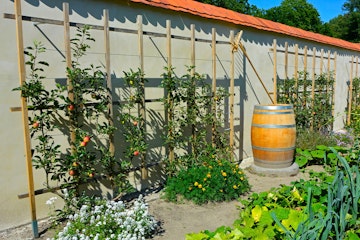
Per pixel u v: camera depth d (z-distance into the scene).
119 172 3.63
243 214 2.78
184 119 4.43
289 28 6.88
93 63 3.55
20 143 3.11
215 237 2.28
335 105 8.56
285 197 2.99
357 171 2.48
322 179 3.45
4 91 2.97
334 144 5.92
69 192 3.19
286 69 6.11
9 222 3.08
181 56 4.51
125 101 3.73
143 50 4.01
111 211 2.91
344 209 2.28
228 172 4.04
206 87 4.78
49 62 3.22
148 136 4.15
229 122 5.38
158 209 3.59
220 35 5.07
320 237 2.01
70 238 2.56
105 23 3.35
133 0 3.76
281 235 2.30
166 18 4.26
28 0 3.04
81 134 3.17
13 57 3.00
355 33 25.36
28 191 3.16
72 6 3.34
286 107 4.75
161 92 4.27
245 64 5.60
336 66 8.41
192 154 4.39
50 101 2.99
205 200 3.73
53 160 3.12
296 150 5.40
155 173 4.31
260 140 4.82
